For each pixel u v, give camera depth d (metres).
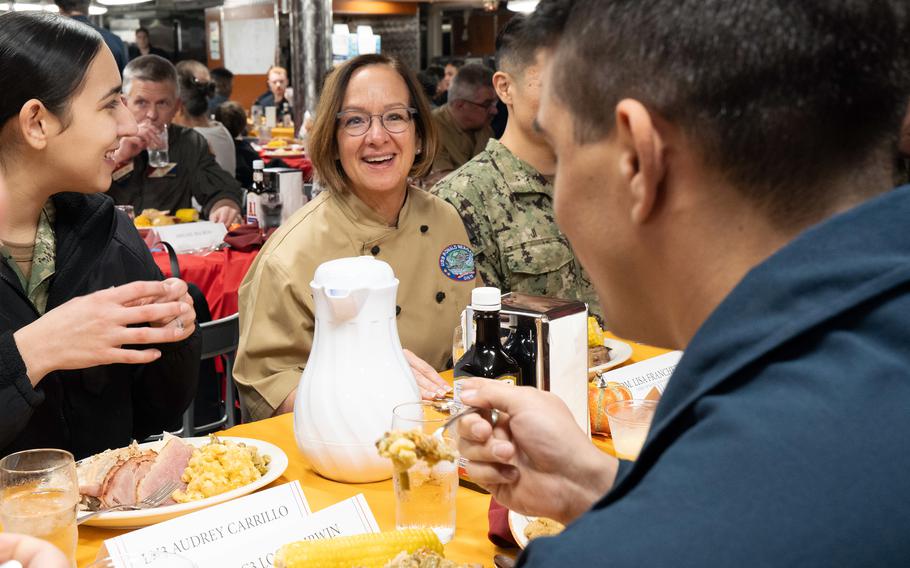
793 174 0.54
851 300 0.50
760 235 0.56
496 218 2.60
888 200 0.52
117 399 1.78
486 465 1.04
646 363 1.94
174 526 1.13
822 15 0.52
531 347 1.46
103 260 1.77
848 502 0.45
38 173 1.58
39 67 1.50
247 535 1.16
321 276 1.42
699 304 0.59
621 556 0.46
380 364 1.42
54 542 1.10
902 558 0.44
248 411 2.01
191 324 1.56
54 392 1.67
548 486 1.02
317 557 1.02
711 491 0.46
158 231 3.61
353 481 1.44
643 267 0.61
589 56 0.59
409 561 1.00
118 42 5.96
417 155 2.25
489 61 11.59
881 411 0.47
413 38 12.77
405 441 1.00
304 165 7.04
